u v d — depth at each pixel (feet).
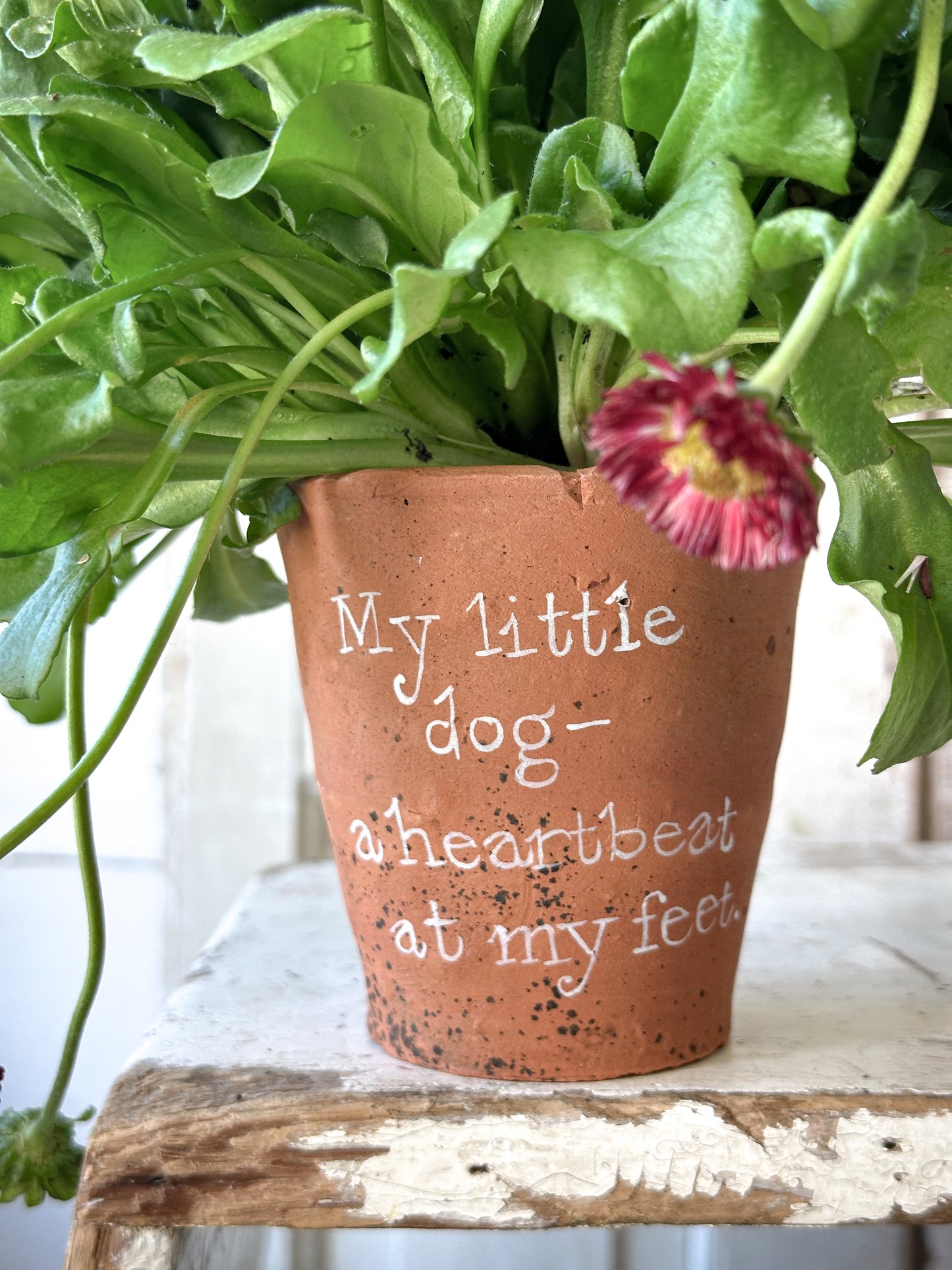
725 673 1.46
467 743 1.42
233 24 1.44
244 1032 1.70
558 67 1.66
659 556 1.38
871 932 2.28
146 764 3.75
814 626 3.50
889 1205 1.37
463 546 1.39
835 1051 1.58
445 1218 1.38
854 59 1.18
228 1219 1.38
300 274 1.41
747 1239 2.92
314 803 3.67
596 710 1.40
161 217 1.41
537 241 1.08
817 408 1.13
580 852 1.43
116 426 1.36
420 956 1.50
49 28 1.43
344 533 1.45
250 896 2.65
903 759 1.57
